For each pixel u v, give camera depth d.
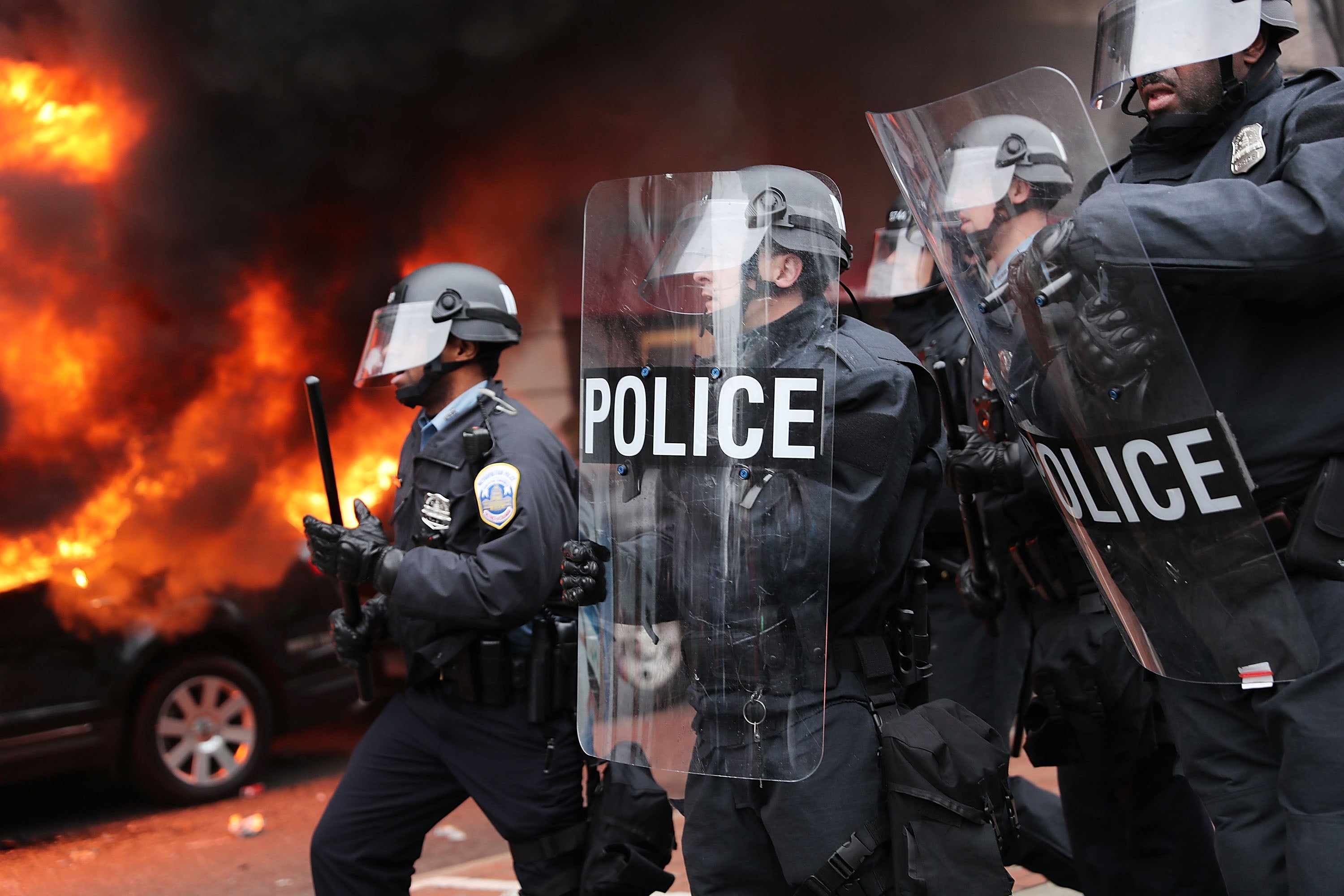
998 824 1.96
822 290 1.93
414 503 2.76
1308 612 1.74
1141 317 1.70
